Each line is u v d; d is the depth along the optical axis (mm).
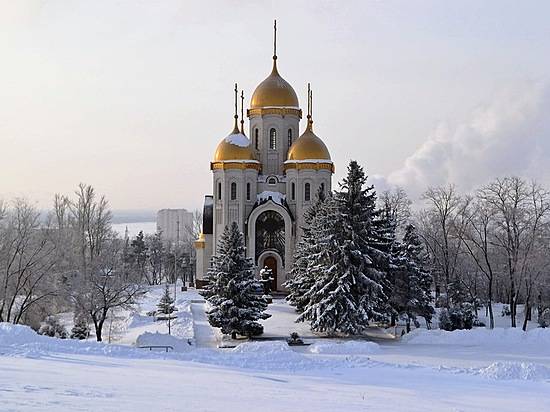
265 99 82625
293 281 58938
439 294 74438
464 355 37688
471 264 78625
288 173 78188
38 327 53031
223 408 13648
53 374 18062
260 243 77500
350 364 27328
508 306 73125
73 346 28188
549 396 19672
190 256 116250
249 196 78688
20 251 51469
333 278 47031
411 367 27000
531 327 59438
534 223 56062
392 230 53906
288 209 77875
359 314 46062
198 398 14984
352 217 47719
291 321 55438
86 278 50031
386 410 14852
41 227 56969
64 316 63719
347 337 48094
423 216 91500
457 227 67125
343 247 46531
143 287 61750
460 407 16219
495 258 70812
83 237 72938
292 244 76750
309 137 78562
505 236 63625
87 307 48562
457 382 22859
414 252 57344
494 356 37188
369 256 48188
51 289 51844
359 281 47312
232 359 27531
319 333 49688
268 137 82562
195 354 28453
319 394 17344
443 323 53625
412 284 51938
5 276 50406
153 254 126938
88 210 75375
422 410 15203
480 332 45250
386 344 44906
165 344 40625
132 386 16359
